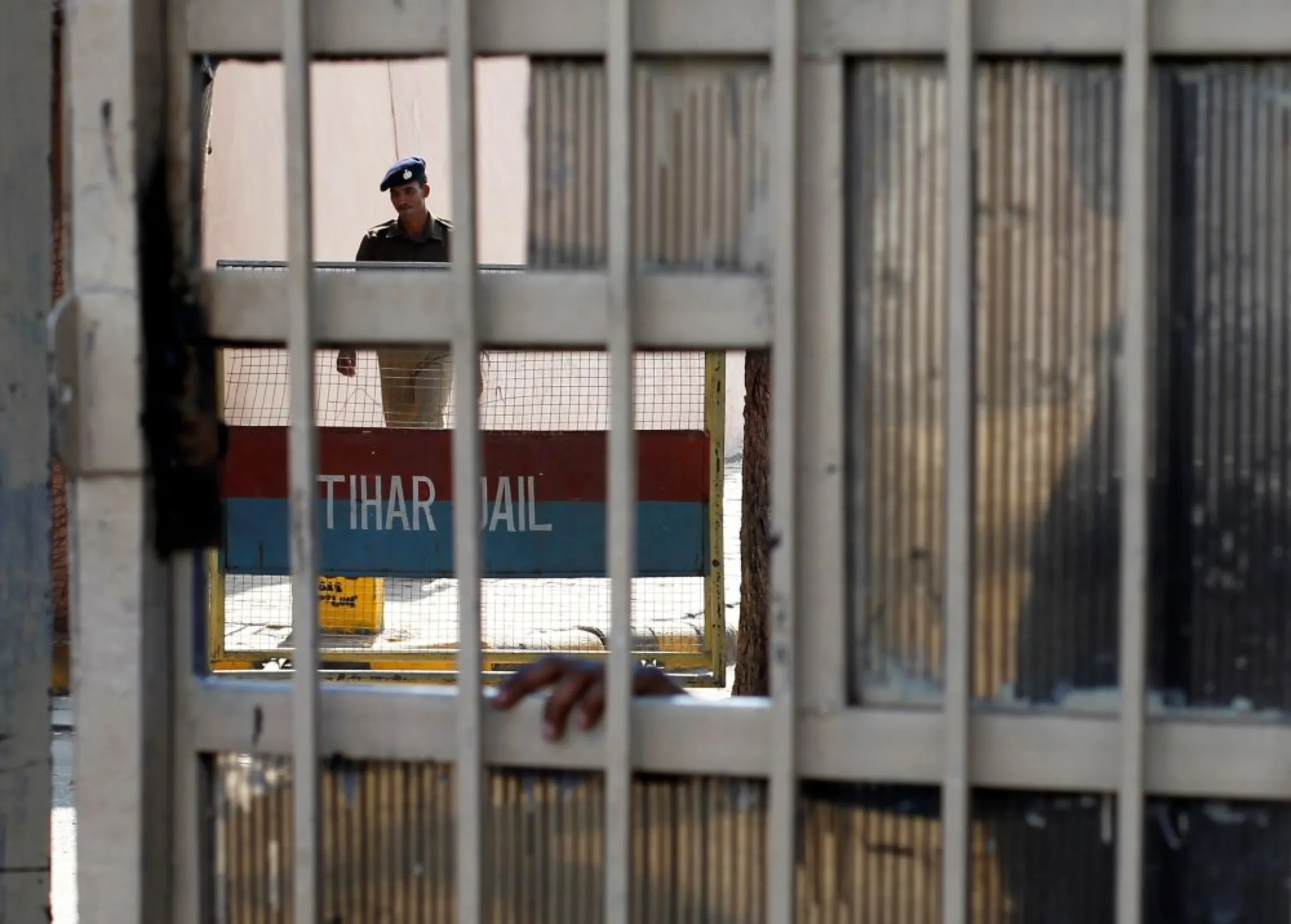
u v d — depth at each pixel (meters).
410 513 7.55
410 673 7.83
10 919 2.95
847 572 2.42
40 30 3.00
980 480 2.40
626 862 2.42
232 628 8.05
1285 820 2.37
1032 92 2.37
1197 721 2.34
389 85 15.55
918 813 2.44
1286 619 2.36
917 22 2.36
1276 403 2.35
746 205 2.43
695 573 7.71
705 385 7.61
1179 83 2.35
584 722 2.46
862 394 2.42
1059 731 2.35
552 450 7.57
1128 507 2.30
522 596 8.74
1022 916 2.42
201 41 2.49
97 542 2.48
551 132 2.47
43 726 3.01
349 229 14.59
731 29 2.40
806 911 2.47
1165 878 2.39
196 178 2.53
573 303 2.43
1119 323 2.37
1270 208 2.35
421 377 7.91
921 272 2.39
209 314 2.52
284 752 2.54
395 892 2.57
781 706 2.38
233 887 2.61
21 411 2.98
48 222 3.03
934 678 2.43
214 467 2.56
